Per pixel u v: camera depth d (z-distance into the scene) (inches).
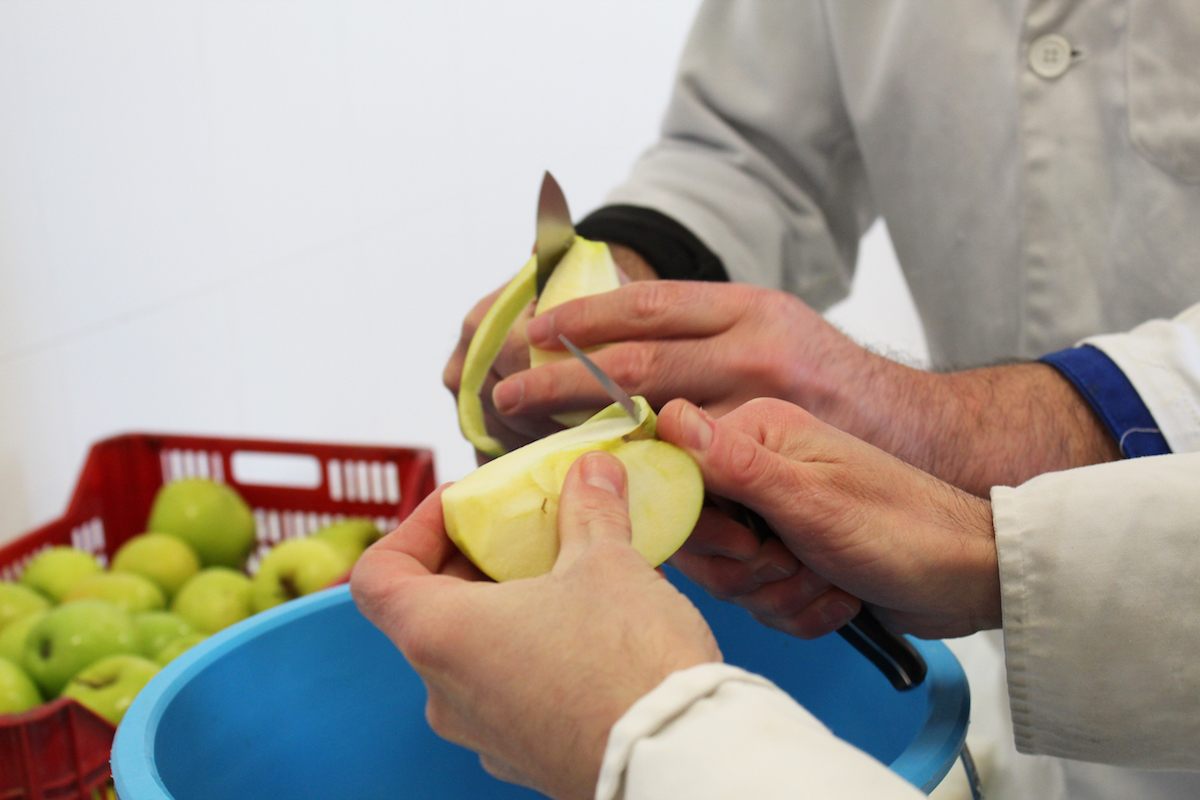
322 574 28.7
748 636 21.0
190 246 40.4
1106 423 21.2
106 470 34.4
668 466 14.9
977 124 28.5
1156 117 25.4
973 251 29.7
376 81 49.5
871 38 30.1
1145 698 15.8
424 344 55.1
